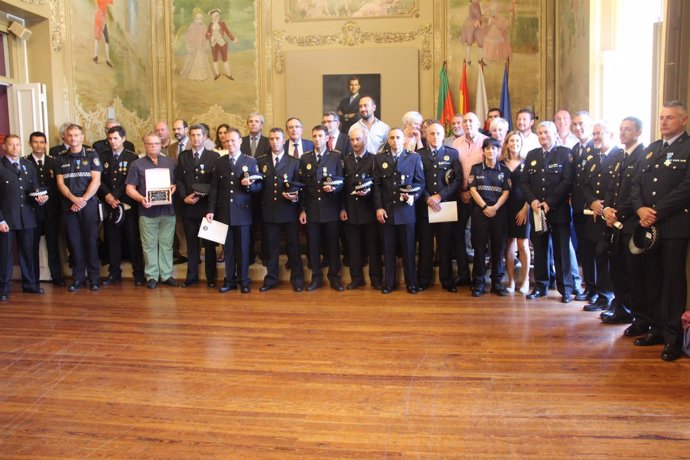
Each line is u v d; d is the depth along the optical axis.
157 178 6.57
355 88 10.09
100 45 8.70
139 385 3.62
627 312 4.86
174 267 7.27
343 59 10.15
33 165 6.43
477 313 5.25
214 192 6.34
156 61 10.50
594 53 7.23
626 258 4.46
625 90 6.97
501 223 5.92
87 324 5.06
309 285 6.41
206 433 2.95
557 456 2.66
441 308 5.46
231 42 10.39
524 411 3.15
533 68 9.75
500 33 9.77
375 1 10.10
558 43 9.36
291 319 5.15
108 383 3.66
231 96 10.45
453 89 9.97
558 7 9.32
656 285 4.27
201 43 10.45
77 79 8.11
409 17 10.05
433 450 2.74
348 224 6.39
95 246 6.61
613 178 4.68
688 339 3.93
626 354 4.07
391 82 10.07
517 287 6.15
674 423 2.97
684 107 4.08
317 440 2.86
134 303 5.86
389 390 3.48
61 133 7.12
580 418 3.05
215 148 8.09
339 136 6.75
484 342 4.38
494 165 5.89
